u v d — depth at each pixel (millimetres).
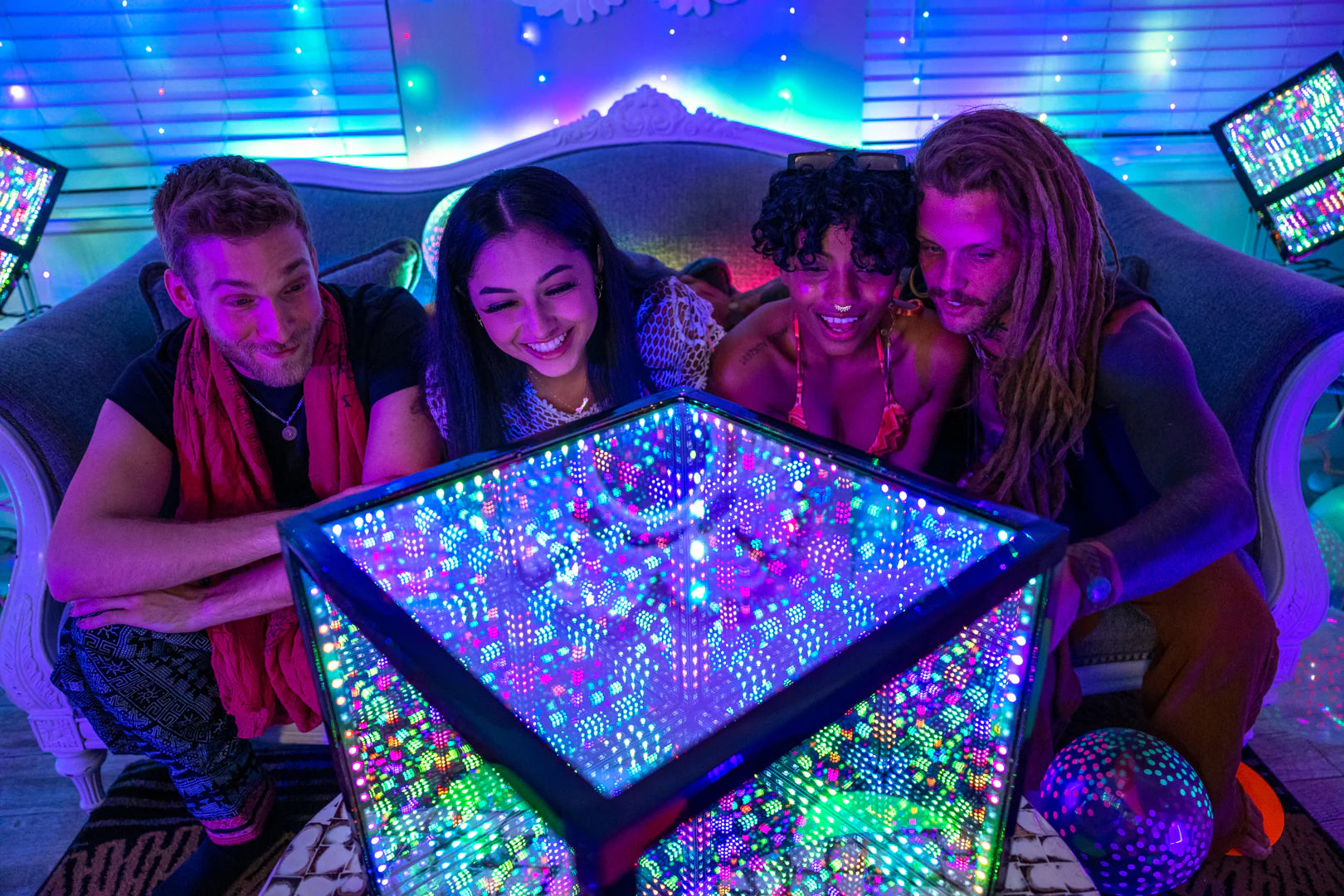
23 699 1366
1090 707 1612
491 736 446
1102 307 1072
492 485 696
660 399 800
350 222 2117
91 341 1533
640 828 401
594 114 2166
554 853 559
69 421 1353
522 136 2373
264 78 2363
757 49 2303
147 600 1092
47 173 2037
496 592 736
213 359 1185
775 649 808
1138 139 2598
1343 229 1990
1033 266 982
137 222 2549
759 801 494
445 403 1179
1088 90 2502
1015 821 591
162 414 1213
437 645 495
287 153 2475
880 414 1230
